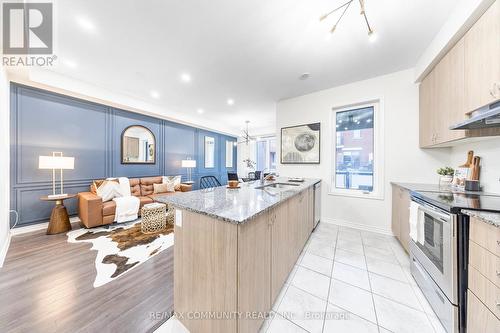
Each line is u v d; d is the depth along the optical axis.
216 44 2.18
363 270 1.92
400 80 2.74
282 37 2.04
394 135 2.78
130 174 4.34
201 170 6.39
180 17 1.78
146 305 1.43
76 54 2.39
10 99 2.77
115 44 2.19
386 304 1.47
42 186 3.09
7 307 1.38
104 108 3.86
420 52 2.28
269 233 1.33
